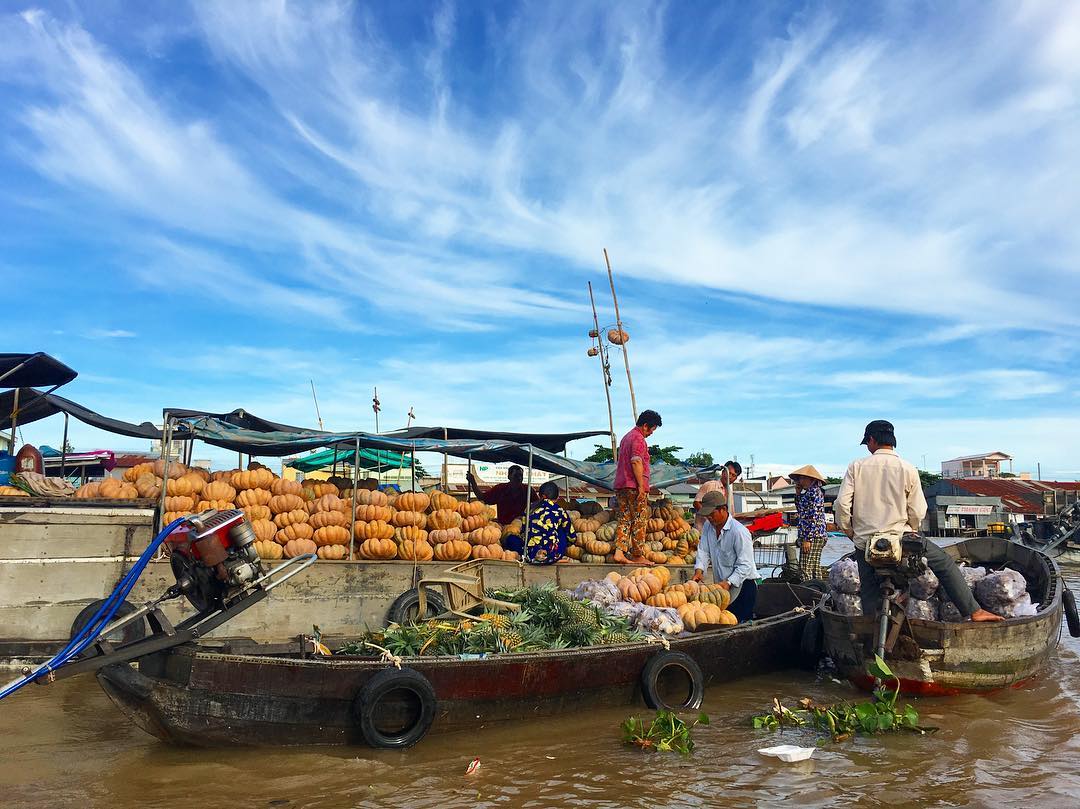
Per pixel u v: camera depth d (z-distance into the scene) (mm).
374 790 4906
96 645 5250
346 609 8773
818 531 11844
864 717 6270
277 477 9484
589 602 7500
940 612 7824
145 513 8328
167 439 8523
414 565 9094
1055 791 4906
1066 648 9891
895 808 4648
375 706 5555
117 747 5668
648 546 11617
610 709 6738
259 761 5352
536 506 10750
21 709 6664
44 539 7859
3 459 9773
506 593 7746
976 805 4672
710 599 8469
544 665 6270
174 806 4629
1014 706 7043
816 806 4688
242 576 5586
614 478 11562
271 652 6094
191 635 5453
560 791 4941
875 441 7656
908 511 7309
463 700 5918
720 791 4938
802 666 8906
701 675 7180
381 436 9469
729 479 12133
